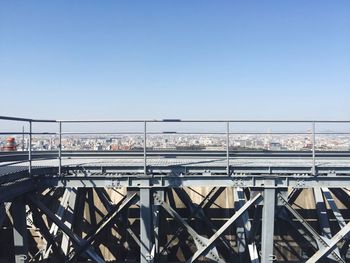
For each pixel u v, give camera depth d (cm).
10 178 586
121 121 705
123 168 707
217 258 677
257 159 917
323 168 693
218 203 965
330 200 833
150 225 679
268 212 679
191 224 945
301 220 688
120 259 942
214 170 699
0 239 905
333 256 691
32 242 903
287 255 945
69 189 861
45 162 850
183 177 686
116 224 950
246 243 781
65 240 809
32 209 703
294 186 686
